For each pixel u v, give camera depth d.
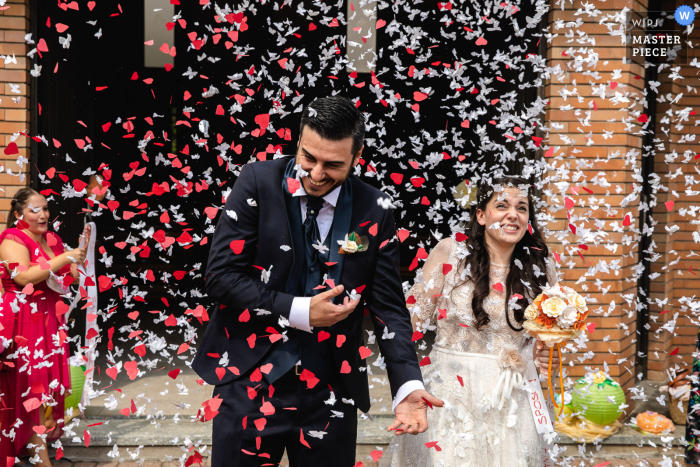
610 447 3.47
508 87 4.47
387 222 1.71
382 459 2.36
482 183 2.28
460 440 2.13
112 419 3.59
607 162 3.69
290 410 1.60
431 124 7.97
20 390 2.95
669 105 4.48
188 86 7.68
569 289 2.07
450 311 2.23
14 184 3.58
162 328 5.93
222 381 1.61
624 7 3.67
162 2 6.59
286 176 1.63
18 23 3.56
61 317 3.29
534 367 2.26
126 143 8.52
